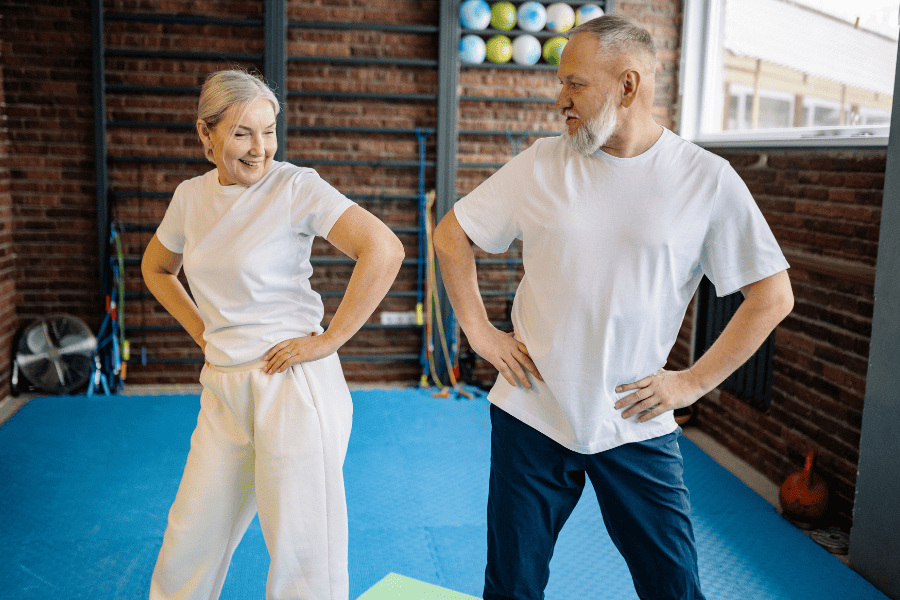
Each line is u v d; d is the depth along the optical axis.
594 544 3.05
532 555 1.77
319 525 1.78
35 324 4.88
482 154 5.52
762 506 3.50
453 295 1.86
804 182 3.68
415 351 5.66
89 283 5.29
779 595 2.71
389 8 5.30
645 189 1.60
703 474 3.90
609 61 1.52
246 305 1.78
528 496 1.75
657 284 1.62
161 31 5.10
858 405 3.20
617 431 1.69
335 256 5.48
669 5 5.33
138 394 5.15
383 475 3.74
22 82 5.04
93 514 3.24
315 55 5.28
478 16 5.19
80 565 2.80
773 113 4.49
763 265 1.62
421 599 1.82
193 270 1.81
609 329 1.63
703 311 4.75
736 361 1.67
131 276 5.30
